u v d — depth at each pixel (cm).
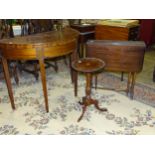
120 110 262
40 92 311
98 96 294
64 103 281
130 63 263
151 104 273
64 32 282
